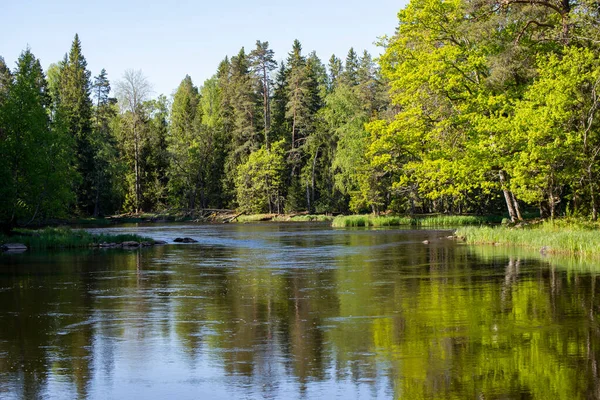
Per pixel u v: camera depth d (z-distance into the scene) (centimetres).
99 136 8781
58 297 2072
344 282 2325
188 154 9788
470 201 7094
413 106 4603
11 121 4628
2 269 2891
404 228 5959
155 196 9500
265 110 9838
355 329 1533
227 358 1295
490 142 3862
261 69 9775
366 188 7269
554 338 1401
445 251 3434
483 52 4112
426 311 1736
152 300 1994
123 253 3738
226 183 9862
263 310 1797
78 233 4562
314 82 10419
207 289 2214
